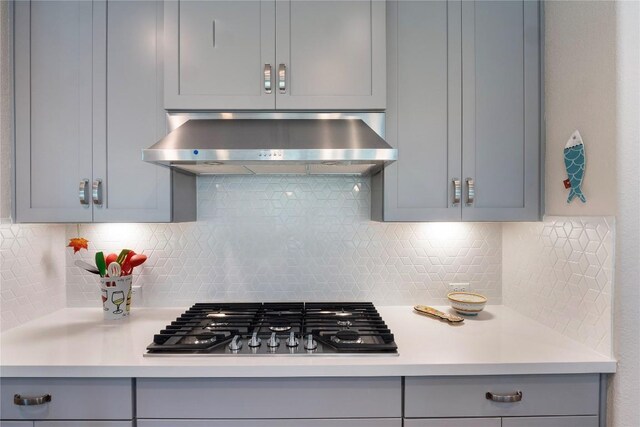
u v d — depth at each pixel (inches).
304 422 45.7
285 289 70.9
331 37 56.3
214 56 56.1
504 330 57.2
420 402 45.8
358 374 44.4
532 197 58.8
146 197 57.7
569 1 52.8
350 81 56.3
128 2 57.4
